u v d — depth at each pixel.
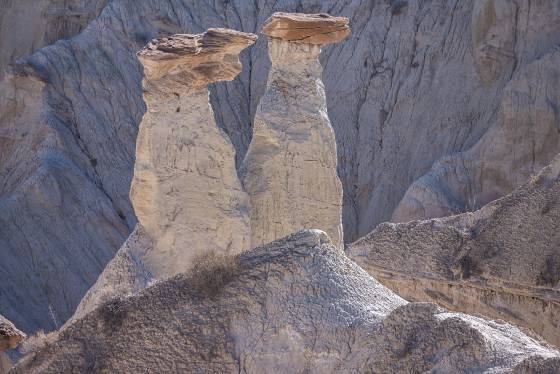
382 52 120.25
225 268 29.45
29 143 112.06
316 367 27.78
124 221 109.06
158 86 45.59
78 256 103.50
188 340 28.97
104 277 45.75
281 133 49.03
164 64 45.19
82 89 117.19
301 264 29.09
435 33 118.69
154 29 122.88
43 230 103.50
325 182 49.44
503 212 54.47
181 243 45.62
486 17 113.69
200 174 46.28
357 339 27.64
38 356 30.30
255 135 49.59
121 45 121.19
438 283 54.72
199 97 46.41
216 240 46.38
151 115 45.66
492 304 53.06
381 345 27.12
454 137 112.69
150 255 45.44
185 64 45.59
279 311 28.70
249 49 124.88
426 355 26.42
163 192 45.62
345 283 28.86
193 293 29.47
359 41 121.25
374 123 116.81
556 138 105.06
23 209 104.06
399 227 57.78
